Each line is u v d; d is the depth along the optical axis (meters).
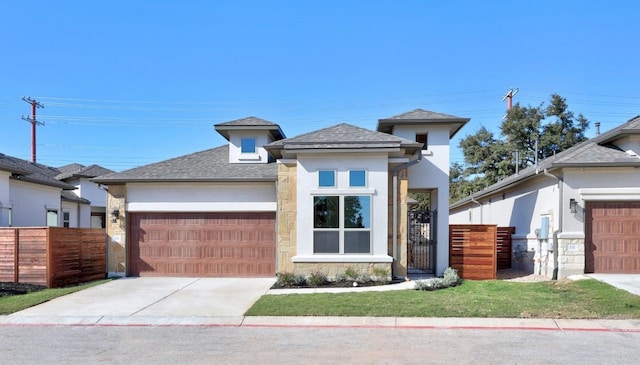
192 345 6.92
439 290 11.19
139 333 7.71
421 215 15.80
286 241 13.03
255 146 16.39
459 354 6.40
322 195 12.73
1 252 12.80
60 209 21.66
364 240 12.60
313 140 13.14
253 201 14.45
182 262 14.53
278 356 6.32
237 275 14.41
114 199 14.65
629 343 6.96
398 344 6.94
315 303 9.63
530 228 15.77
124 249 14.50
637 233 12.89
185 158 16.95
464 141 38.38
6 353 6.51
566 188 13.02
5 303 10.00
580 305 9.39
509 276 14.59
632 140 13.20
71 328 8.08
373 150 12.49
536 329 7.87
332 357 6.27
